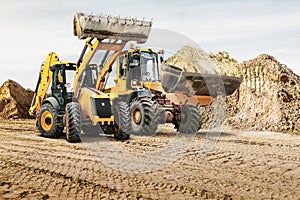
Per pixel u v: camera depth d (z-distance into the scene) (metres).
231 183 5.93
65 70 11.36
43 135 11.64
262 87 17.47
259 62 18.19
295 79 17.48
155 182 5.98
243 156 8.41
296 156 8.45
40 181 6.05
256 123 15.84
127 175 6.45
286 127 14.84
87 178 6.22
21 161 7.64
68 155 8.34
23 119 21.62
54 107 11.27
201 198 5.14
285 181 6.11
